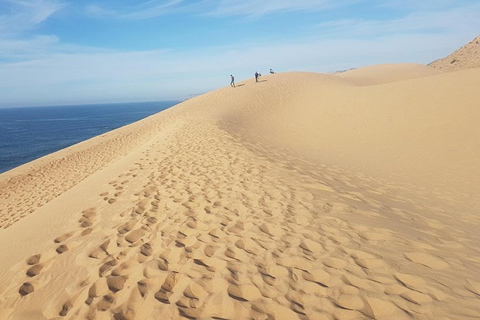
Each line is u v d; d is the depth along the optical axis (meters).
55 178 13.41
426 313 2.34
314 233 3.83
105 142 20.03
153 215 4.62
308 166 8.16
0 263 4.06
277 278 2.89
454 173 8.21
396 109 14.29
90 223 4.62
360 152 11.08
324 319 2.34
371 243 3.56
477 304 2.44
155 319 2.42
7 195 11.97
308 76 28.44
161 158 8.32
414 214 5.08
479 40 52.53
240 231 3.94
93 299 2.72
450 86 14.03
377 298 2.54
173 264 3.23
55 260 3.60
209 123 13.98
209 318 2.41
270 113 19.83
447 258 3.27
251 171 6.73
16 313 2.75
